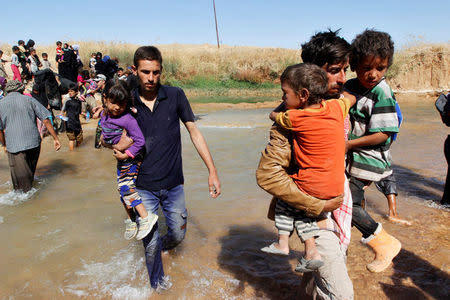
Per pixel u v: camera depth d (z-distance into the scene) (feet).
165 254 13.15
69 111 29.07
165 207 11.48
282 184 8.00
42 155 27.71
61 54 54.95
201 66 91.40
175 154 11.02
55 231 15.30
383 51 9.11
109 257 13.24
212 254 13.17
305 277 9.69
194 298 10.85
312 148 7.78
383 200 17.65
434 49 77.66
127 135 10.23
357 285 11.10
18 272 12.38
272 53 100.01
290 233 8.69
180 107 11.00
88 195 19.31
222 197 18.53
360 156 10.29
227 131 36.17
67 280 11.87
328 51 8.43
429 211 16.24
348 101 8.49
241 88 87.51
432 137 31.99
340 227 8.85
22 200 18.76
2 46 80.43
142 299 10.89
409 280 11.29
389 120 9.65
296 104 7.93
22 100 19.25
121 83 9.89
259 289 11.21
